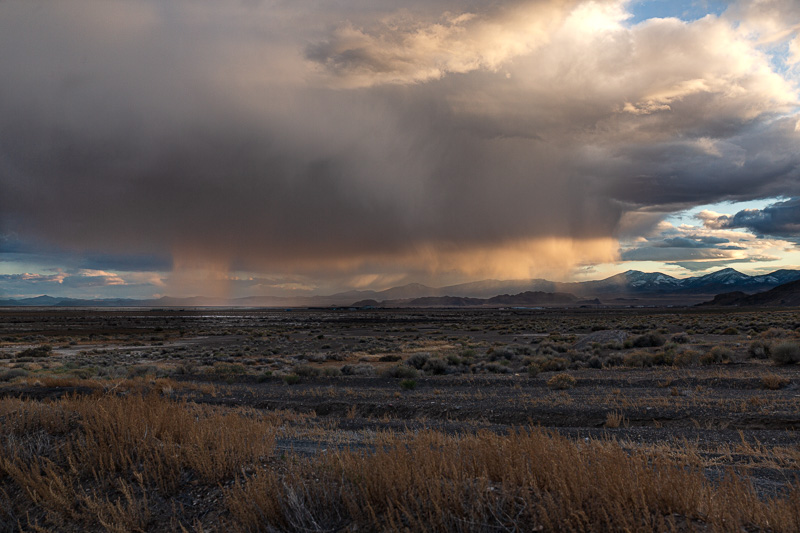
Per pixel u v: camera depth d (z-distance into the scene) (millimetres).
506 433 11320
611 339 42656
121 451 6465
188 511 5414
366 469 5188
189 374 31625
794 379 18062
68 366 38438
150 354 49594
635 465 4922
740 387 18000
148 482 5926
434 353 42000
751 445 10039
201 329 97312
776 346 23484
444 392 20875
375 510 4809
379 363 38281
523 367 30203
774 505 4301
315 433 11273
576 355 33688
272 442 7387
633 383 20391
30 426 7934
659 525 3982
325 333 81812
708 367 24281
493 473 5355
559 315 157500
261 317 179750
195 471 6227
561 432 11992
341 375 29312
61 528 5406
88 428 7137
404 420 14602
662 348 34656
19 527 5504
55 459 6867
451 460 5332
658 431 11820
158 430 7355
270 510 4836
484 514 4379
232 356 47781
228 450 6512
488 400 17609
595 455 5469
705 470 7449
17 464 6715
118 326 110938
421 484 4758
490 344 53125
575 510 4148
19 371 30328
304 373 29766
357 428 13258
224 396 20531
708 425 12523
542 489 4941
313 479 5562
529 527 4223
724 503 4348
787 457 8664
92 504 5449
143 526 5223
